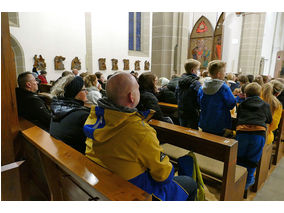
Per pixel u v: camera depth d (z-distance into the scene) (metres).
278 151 3.43
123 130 1.15
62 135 1.68
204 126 2.65
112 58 11.33
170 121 2.60
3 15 1.70
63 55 9.22
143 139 1.16
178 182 1.50
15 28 7.66
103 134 1.17
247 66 12.80
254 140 2.33
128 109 1.18
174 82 3.76
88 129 1.22
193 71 2.91
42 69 8.48
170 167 1.26
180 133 1.91
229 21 8.46
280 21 14.95
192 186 1.52
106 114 1.18
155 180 1.28
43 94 4.02
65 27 9.14
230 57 8.72
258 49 12.57
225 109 2.50
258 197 2.59
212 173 2.07
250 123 2.35
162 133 2.10
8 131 1.85
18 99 2.54
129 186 1.05
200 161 2.27
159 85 5.25
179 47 8.09
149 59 13.48
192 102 2.87
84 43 9.92
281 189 2.77
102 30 10.60
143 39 13.12
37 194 2.18
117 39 11.38
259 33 12.36
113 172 1.19
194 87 2.79
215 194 2.21
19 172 1.77
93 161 1.30
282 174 3.17
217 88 2.43
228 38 8.54
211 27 11.42
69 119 1.68
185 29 8.10
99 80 5.54
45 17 8.45
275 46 15.23
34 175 2.12
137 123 1.17
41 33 8.41
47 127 2.62
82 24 9.71
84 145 1.72
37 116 2.57
